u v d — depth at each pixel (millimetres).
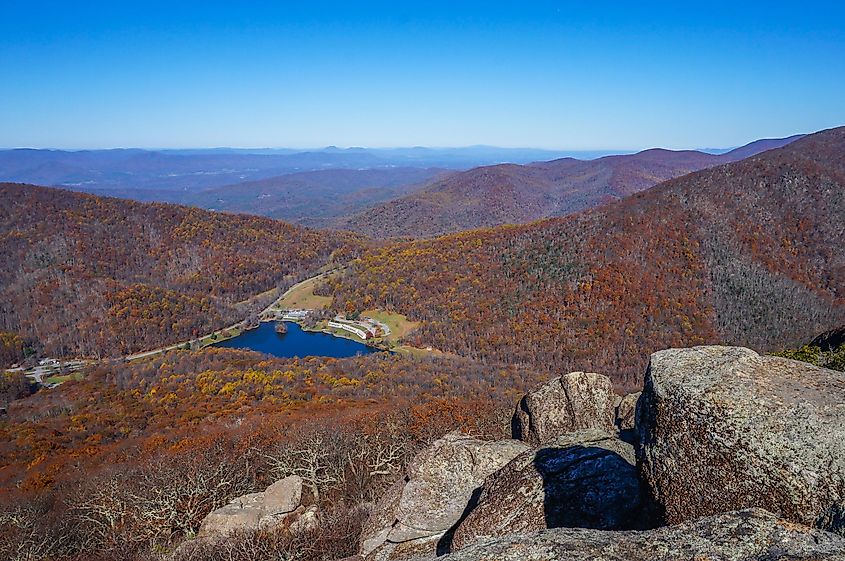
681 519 6914
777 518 5480
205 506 22844
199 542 18062
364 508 17984
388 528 12359
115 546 20484
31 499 28312
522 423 17188
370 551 12094
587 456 9734
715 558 5078
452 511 12156
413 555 11500
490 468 12734
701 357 7535
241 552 16438
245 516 19219
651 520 7453
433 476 12805
